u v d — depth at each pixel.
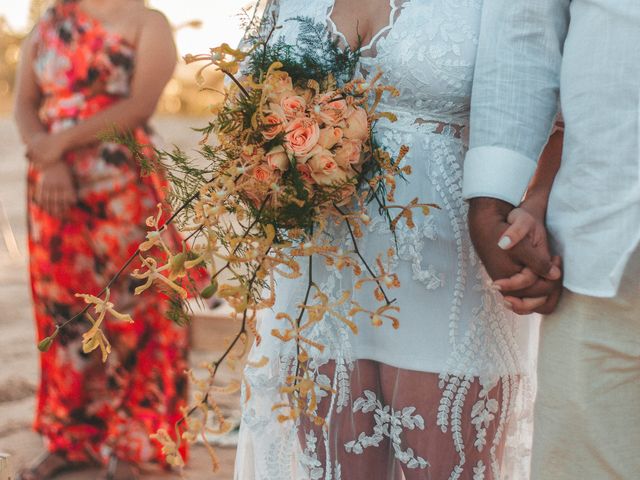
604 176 1.81
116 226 3.23
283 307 2.12
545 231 1.92
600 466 1.89
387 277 1.88
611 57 1.80
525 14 1.94
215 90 1.91
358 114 1.88
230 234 1.87
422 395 2.02
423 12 2.00
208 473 3.46
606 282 1.81
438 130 2.04
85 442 3.46
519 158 1.93
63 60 3.21
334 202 1.92
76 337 3.37
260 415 2.15
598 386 1.87
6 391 4.42
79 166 3.21
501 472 2.13
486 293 2.05
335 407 2.06
